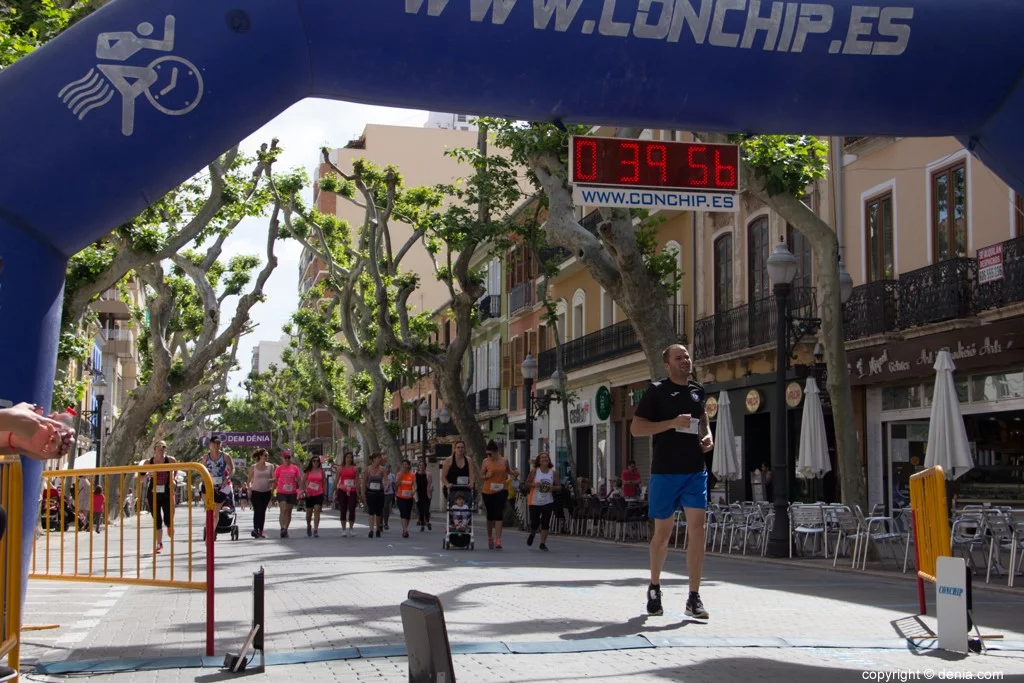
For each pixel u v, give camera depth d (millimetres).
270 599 11797
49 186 7266
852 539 17141
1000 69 8430
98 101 7312
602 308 40219
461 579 13906
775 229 28594
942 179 22531
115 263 25484
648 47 8070
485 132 32031
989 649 7820
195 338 50906
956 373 22391
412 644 4762
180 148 7621
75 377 47938
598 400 40219
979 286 20625
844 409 18062
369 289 49812
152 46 7422
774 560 18328
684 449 9312
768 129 8727
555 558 18500
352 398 55594
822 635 8555
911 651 7797
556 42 7969
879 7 8195
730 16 8078
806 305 26422
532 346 49594
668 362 9312
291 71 7887
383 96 8172
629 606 10531
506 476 21703
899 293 22922
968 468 16172
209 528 8039
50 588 13852
